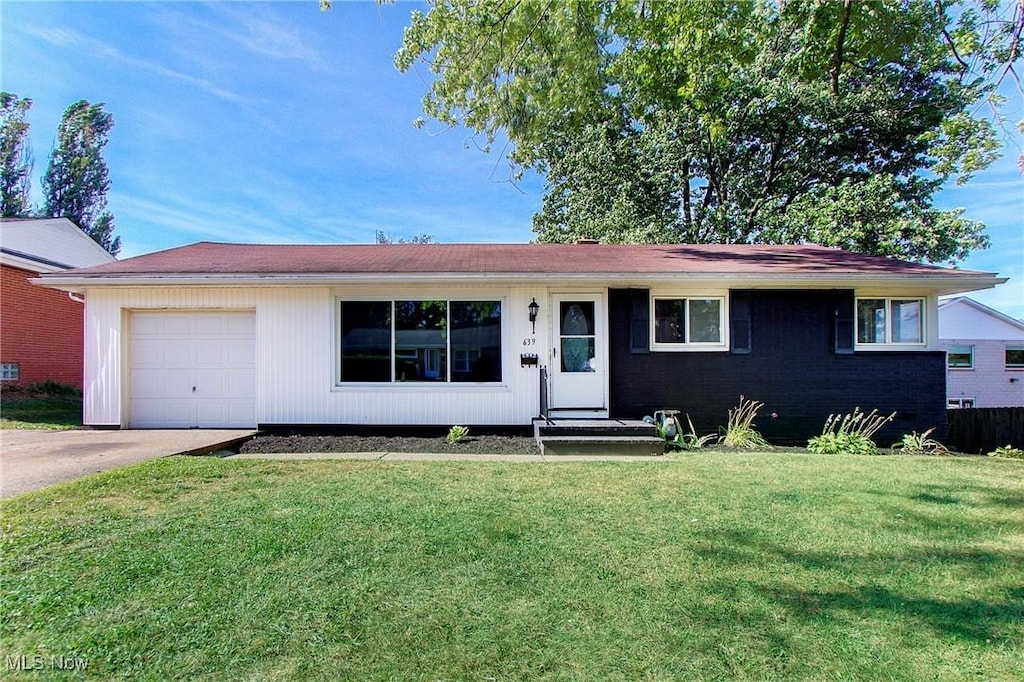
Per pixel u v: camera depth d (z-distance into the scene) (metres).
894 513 4.62
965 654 2.51
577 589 3.13
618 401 9.17
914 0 7.11
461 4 8.29
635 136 18.94
